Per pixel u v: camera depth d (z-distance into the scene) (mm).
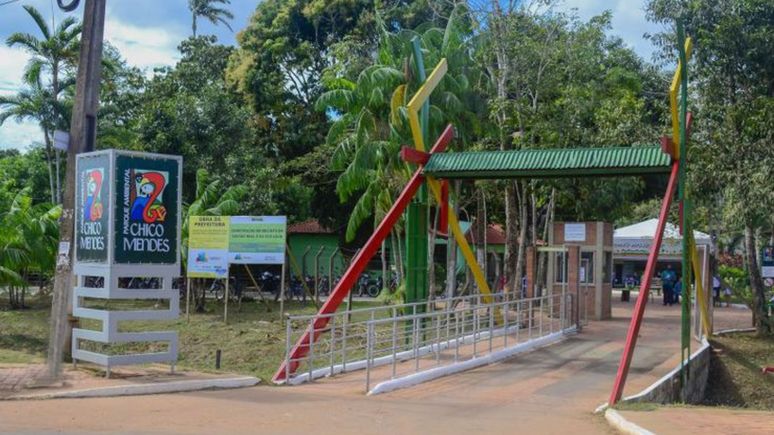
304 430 8984
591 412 11328
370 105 23297
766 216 21578
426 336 19594
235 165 32500
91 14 14375
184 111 32656
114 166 12836
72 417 9320
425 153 18844
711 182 21516
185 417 9555
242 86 38844
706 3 21859
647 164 16172
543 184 24719
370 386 13289
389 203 24328
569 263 23422
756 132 20766
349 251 42219
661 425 9312
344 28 39938
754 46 20938
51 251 25797
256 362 19062
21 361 15695
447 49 23578
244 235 23438
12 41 33938
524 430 9555
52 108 34219
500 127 24203
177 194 13516
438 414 10680
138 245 13031
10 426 8641
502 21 23984
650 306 33656
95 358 12945
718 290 36219
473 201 33156
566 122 23531
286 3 40500
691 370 16625
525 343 18594
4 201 28031
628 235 32844
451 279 25969
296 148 39500
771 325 22984
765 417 10367
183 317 25125
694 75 22344
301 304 30203
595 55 24391
